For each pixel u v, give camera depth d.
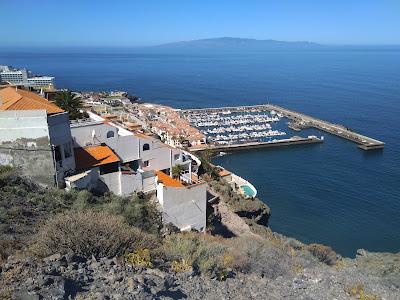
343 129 138.62
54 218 22.77
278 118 162.50
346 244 65.38
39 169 32.47
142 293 15.13
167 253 21.48
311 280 24.50
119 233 20.39
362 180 94.00
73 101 53.44
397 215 75.75
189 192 37.28
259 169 101.88
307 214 75.50
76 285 14.98
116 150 41.69
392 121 157.25
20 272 14.93
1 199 26.61
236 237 38.53
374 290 23.84
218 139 127.31
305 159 111.00
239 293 19.86
